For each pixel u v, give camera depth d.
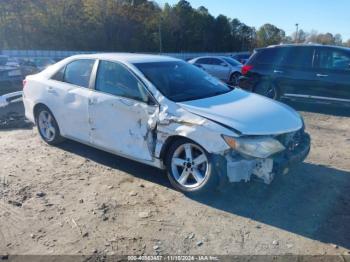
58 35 56.97
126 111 4.65
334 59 9.21
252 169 3.93
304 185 4.64
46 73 5.94
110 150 4.98
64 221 3.74
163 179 4.77
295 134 4.36
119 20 63.81
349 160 5.58
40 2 54.88
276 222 3.77
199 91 4.82
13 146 6.06
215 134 3.92
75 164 5.27
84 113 5.18
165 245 3.36
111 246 3.34
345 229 3.65
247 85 10.48
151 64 5.00
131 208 4.02
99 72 5.12
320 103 9.56
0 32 52.78
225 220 3.79
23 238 3.46
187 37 79.69
